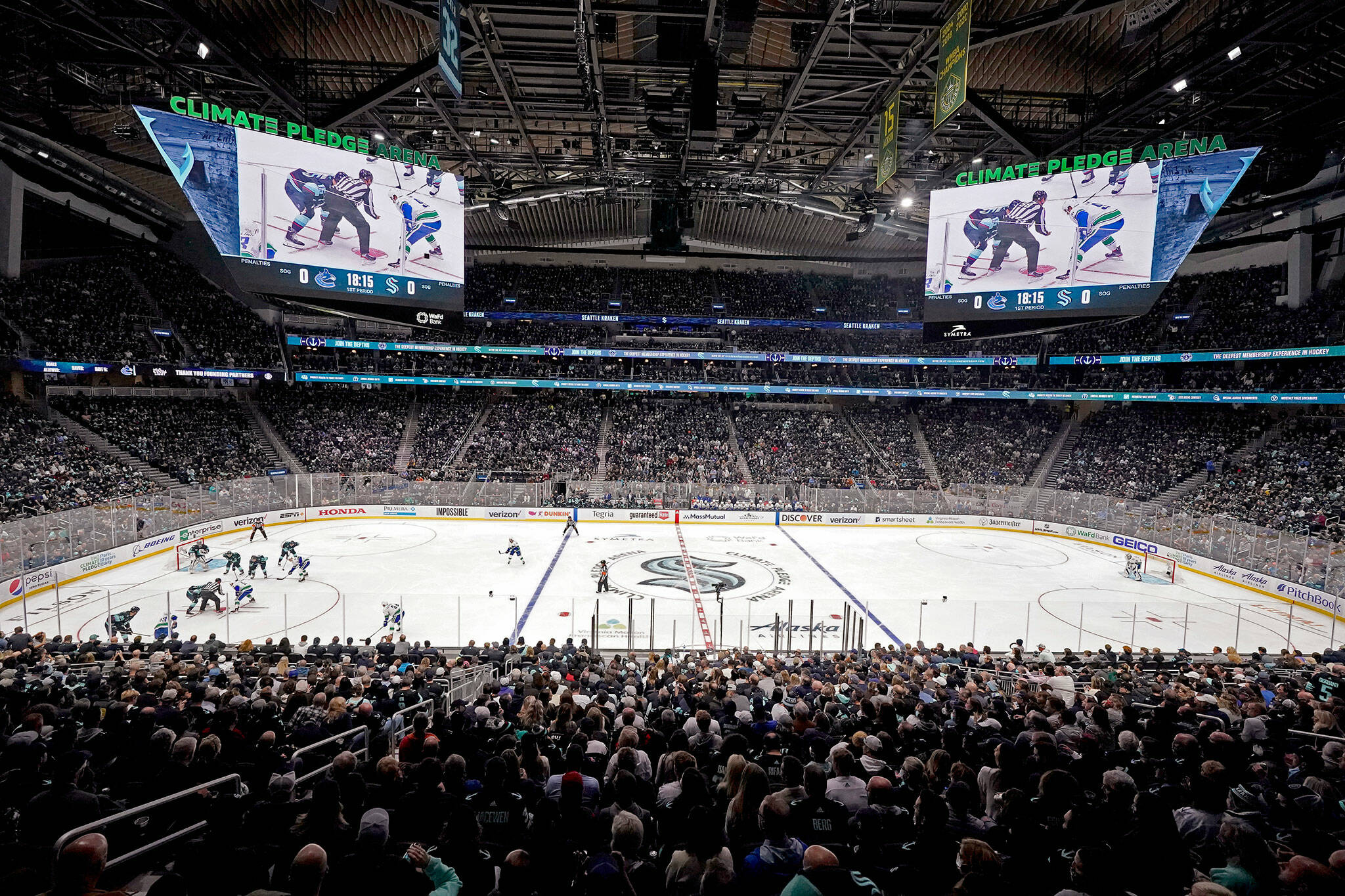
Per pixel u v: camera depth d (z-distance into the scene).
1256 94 21.73
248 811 4.85
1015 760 6.19
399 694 11.21
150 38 20.23
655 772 7.30
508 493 42.38
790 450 48.97
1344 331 34.91
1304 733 8.95
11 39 19.73
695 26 17.66
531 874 3.87
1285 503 32.94
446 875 4.06
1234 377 40.56
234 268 15.07
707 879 3.83
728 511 42.78
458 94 14.08
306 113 17.53
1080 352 47.22
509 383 48.28
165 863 5.64
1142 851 3.98
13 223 33.09
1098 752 6.86
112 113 25.88
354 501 41.91
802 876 3.46
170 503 31.78
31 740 6.41
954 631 22.72
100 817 5.26
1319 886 3.47
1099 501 38.47
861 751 7.47
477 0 16.48
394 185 16.77
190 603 23.05
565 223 47.75
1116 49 20.25
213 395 45.34
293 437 45.44
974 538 39.62
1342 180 30.00
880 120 20.14
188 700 10.24
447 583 27.45
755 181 33.84
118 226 40.84
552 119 25.70
